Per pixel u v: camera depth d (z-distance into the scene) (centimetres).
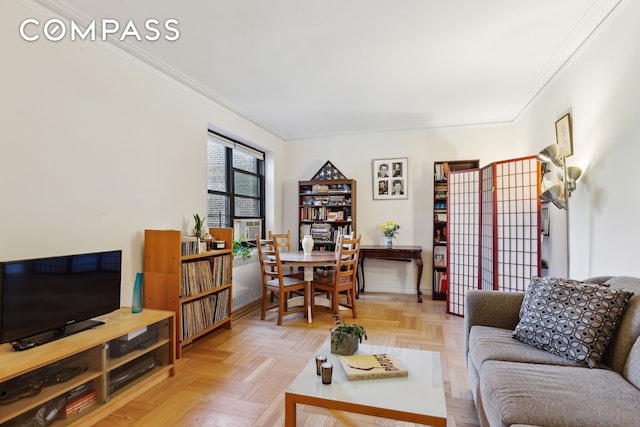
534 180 316
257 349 285
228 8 212
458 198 403
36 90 203
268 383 227
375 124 475
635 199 195
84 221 231
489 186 359
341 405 143
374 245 507
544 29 235
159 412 193
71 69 223
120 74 260
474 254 381
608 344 162
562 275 296
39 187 204
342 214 507
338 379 162
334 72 307
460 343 297
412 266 496
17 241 193
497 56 276
